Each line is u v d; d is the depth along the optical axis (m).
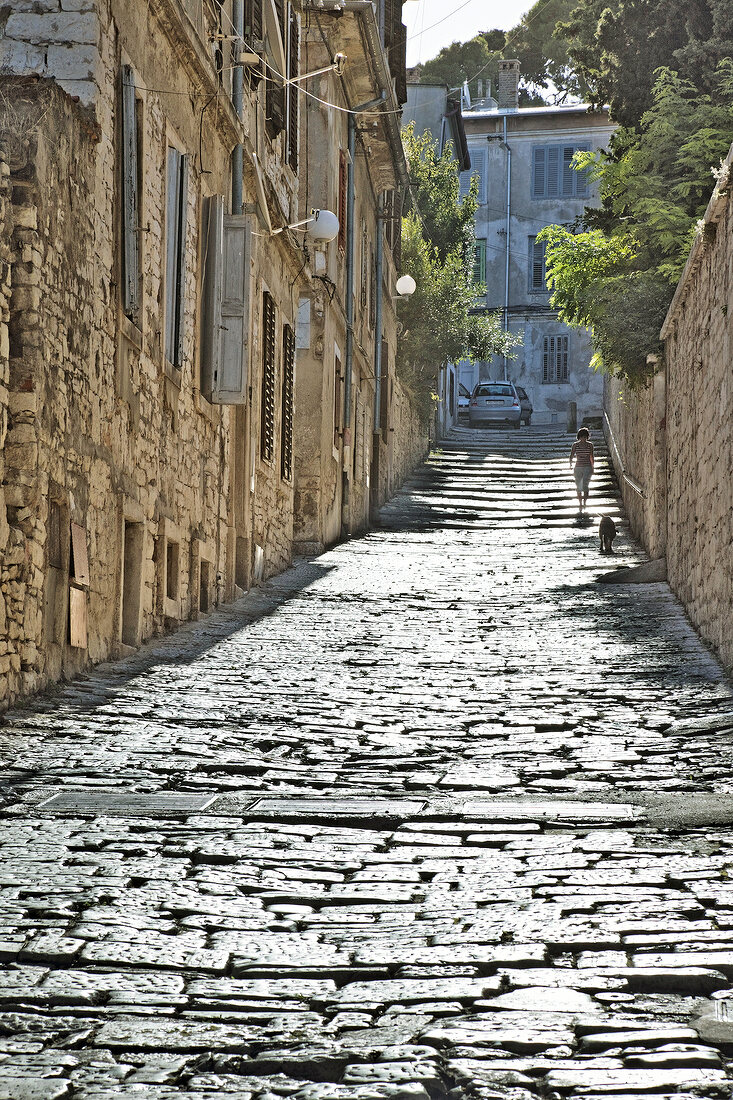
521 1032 4.75
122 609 14.31
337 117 28.84
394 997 5.14
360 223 33.00
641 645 16.20
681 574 19.97
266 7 22.14
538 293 68.56
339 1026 4.85
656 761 9.90
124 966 5.46
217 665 14.03
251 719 11.23
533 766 9.81
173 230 16.03
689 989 5.23
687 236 23.75
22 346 10.98
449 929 5.98
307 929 6.02
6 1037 4.72
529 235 68.75
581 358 67.88
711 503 16.06
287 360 25.11
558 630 17.59
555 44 77.06
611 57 25.69
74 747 9.66
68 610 12.05
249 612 18.61
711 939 5.73
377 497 35.81
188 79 16.92
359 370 32.88
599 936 5.81
